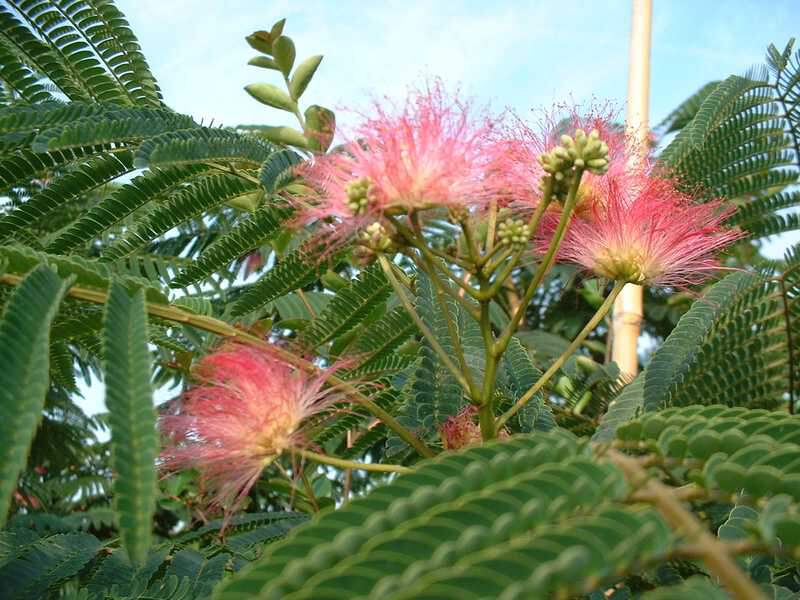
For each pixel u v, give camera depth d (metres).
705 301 0.29
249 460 0.23
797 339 0.30
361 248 0.26
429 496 0.15
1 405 0.16
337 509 0.15
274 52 0.31
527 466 0.16
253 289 0.32
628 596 0.25
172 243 0.50
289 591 0.13
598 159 0.23
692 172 0.34
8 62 0.31
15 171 0.28
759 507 0.16
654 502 0.14
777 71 0.34
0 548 0.27
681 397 0.30
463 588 0.12
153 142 0.26
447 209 0.24
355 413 0.31
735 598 0.13
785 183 0.36
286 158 0.27
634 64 0.43
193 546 0.30
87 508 0.77
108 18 0.32
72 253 0.30
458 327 0.30
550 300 0.64
